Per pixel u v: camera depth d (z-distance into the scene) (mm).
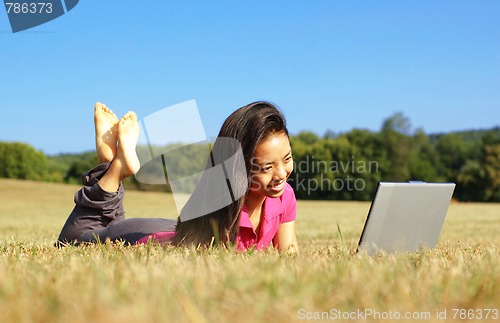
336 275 2041
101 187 3754
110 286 1752
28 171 63031
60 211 23438
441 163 60125
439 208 3518
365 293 1704
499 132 73875
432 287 1852
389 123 54438
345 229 10367
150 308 1373
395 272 2143
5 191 33812
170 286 1690
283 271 2098
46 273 2156
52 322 1320
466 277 2092
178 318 1324
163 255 2812
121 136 3613
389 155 54344
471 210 24969
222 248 2930
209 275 1987
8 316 1364
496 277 2018
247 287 1732
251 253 2938
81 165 56406
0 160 62750
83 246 3393
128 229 3811
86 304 1395
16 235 6617
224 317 1394
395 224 3252
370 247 3166
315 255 3021
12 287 1682
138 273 1975
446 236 7539
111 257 2775
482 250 3725
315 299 1640
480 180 58281
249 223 3320
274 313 1412
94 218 3908
